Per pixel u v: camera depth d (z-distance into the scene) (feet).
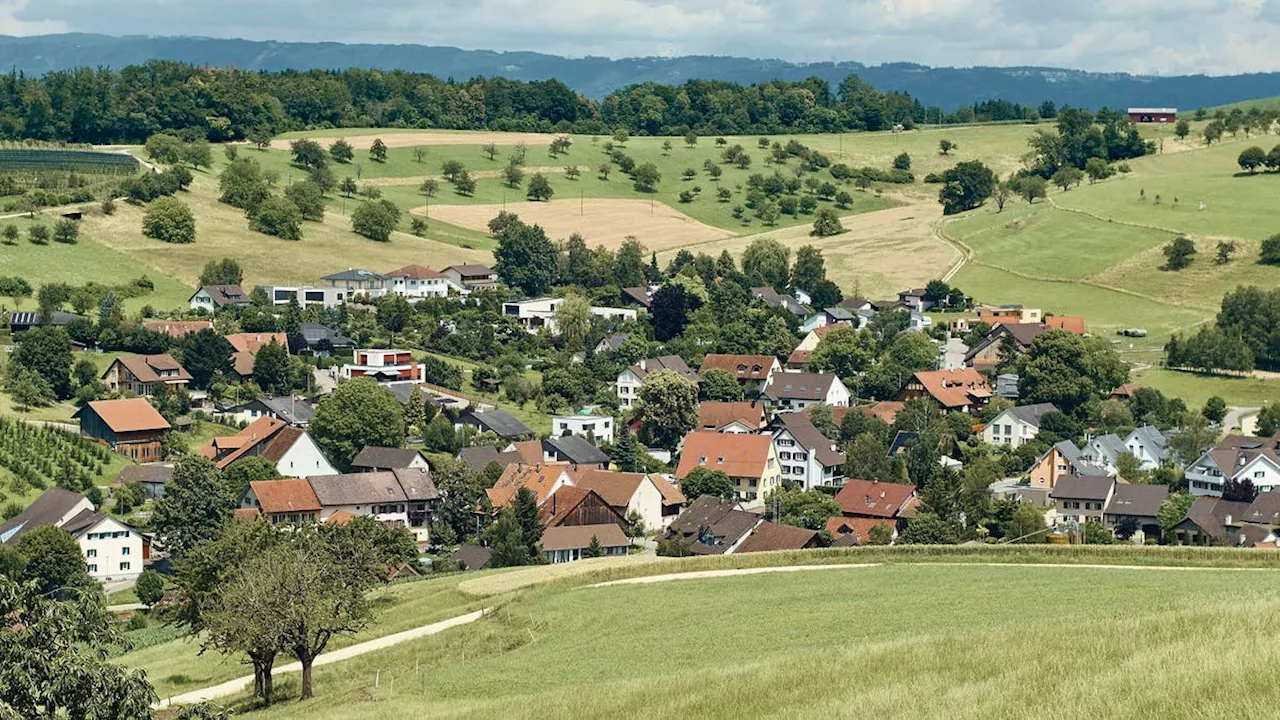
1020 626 183.62
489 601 293.02
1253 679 136.67
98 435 528.22
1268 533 430.20
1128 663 148.66
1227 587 241.35
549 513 453.58
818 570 297.33
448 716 182.19
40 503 435.12
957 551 304.50
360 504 467.52
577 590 288.71
